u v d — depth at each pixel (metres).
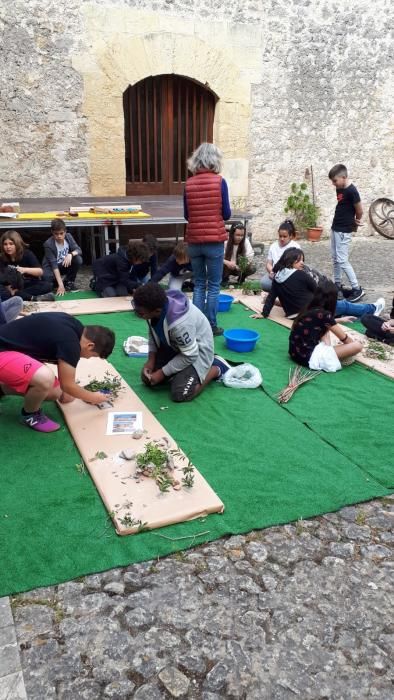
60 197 8.70
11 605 2.09
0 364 3.11
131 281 6.10
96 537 2.43
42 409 3.55
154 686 1.80
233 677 1.84
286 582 2.24
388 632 2.02
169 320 3.51
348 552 2.41
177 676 1.83
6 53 7.84
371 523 2.59
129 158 9.38
